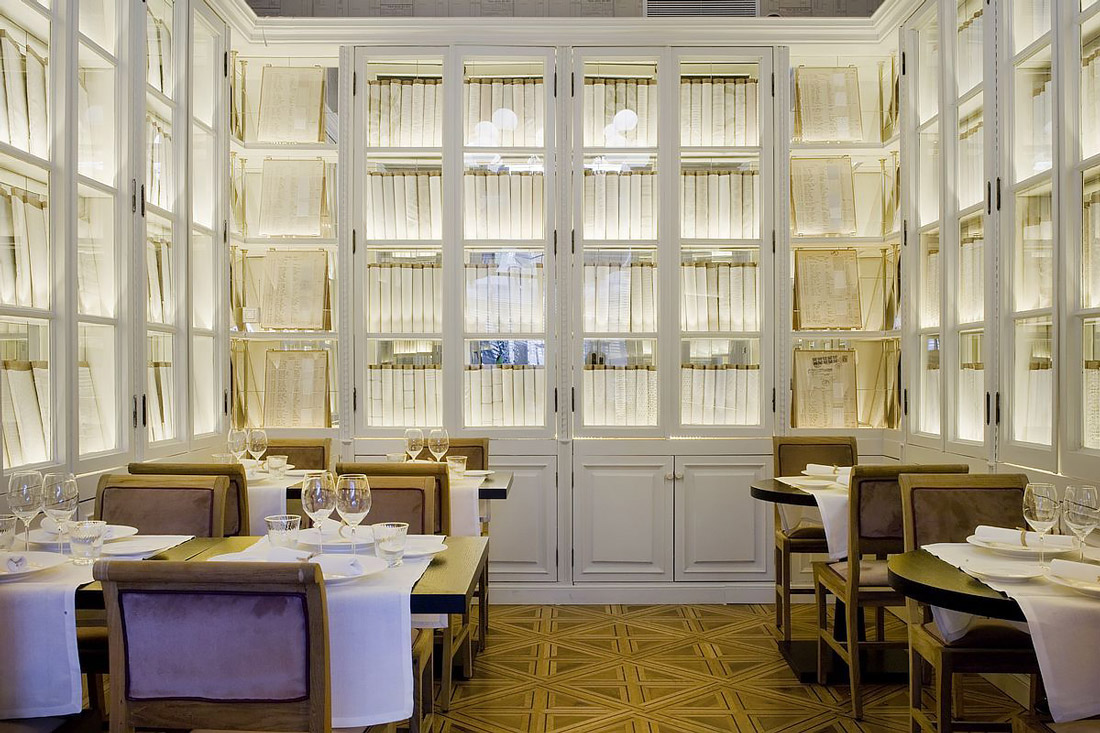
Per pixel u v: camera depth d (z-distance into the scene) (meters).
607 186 4.81
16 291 2.76
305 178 4.84
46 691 1.85
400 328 4.81
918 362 4.35
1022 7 3.27
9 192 2.73
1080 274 2.93
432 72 4.83
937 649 2.46
